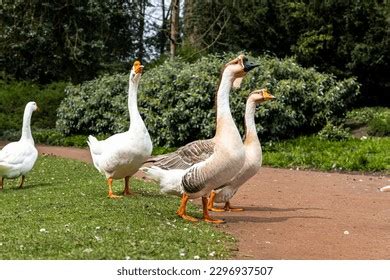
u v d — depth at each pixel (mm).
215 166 7684
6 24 28469
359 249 6883
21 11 28156
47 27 27844
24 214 8055
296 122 19078
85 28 29188
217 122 7879
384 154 16062
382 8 25828
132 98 9867
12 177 10883
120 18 30312
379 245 7102
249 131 9328
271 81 19094
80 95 24141
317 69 26312
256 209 9523
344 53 25703
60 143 22844
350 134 19797
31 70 29859
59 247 6188
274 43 27250
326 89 20562
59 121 23938
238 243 6973
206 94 19141
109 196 9711
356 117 23203
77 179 12188
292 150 17672
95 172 13398
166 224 7578
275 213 9148
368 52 25125
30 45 28734
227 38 28203
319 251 6742
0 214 8148
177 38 29422
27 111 11352
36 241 6395
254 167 9133
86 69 29219
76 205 8727
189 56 26922
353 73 26000
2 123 25719
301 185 12461
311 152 16984
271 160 16219
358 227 8156
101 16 28703
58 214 8023
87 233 6777
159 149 19141
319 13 26109
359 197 10984
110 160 9680
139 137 9672
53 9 27953
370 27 25562
